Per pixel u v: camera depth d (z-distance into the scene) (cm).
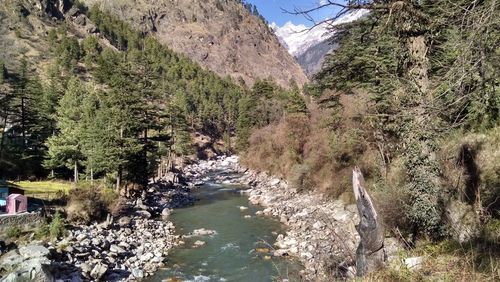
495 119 1324
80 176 4269
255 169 5441
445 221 908
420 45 879
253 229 2541
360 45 1623
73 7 15638
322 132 3278
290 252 1941
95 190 2934
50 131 5006
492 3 370
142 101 4025
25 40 11919
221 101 11138
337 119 2588
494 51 417
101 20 16300
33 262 1531
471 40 395
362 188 689
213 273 1803
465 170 1184
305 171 3341
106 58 10562
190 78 13662
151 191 4081
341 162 2717
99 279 1697
